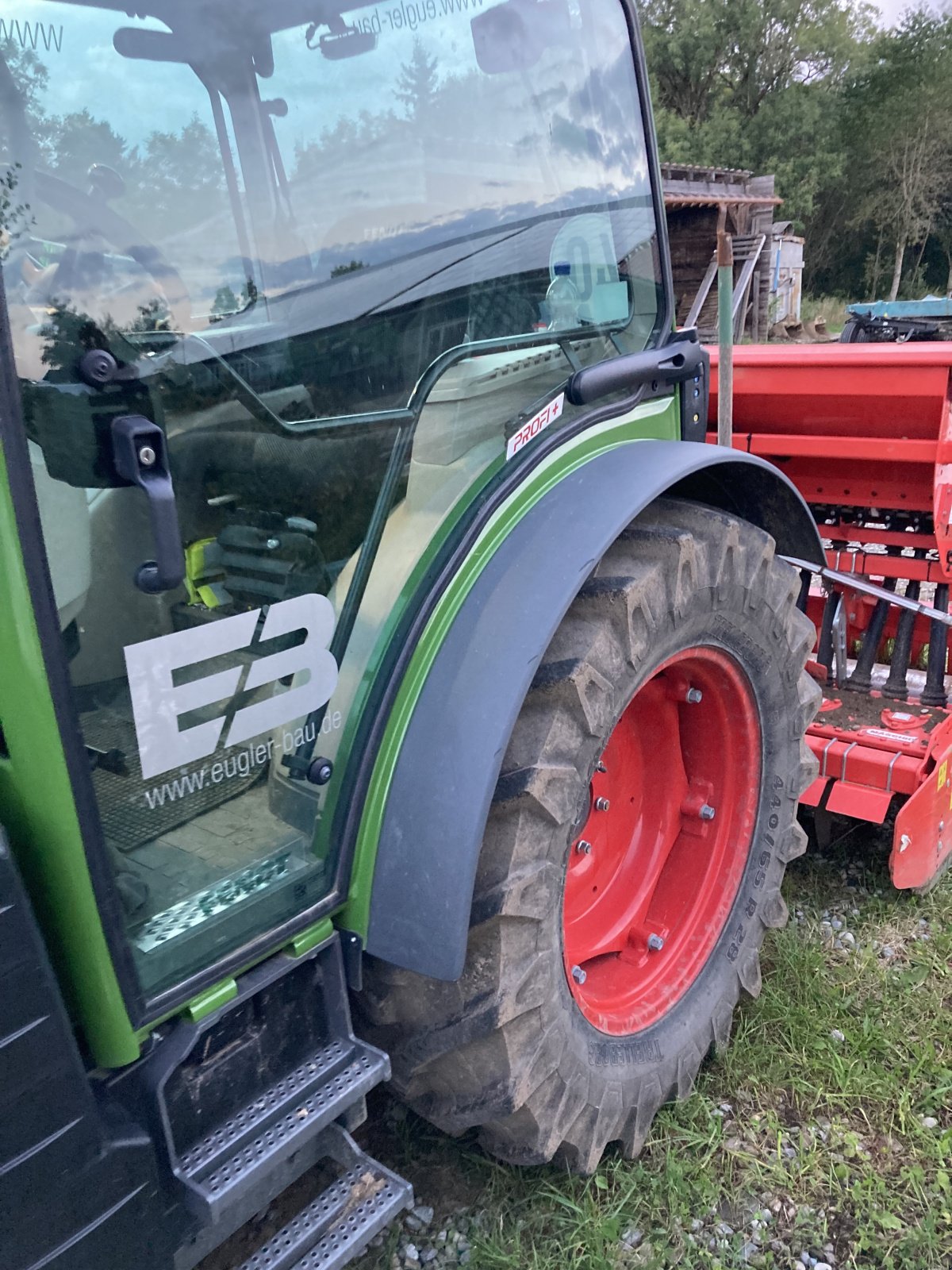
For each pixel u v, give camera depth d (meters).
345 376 1.55
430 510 1.73
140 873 1.35
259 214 1.44
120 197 1.27
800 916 3.07
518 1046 1.77
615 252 2.21
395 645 1.68
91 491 1.22
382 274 1.60
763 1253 2.03
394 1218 2.07
